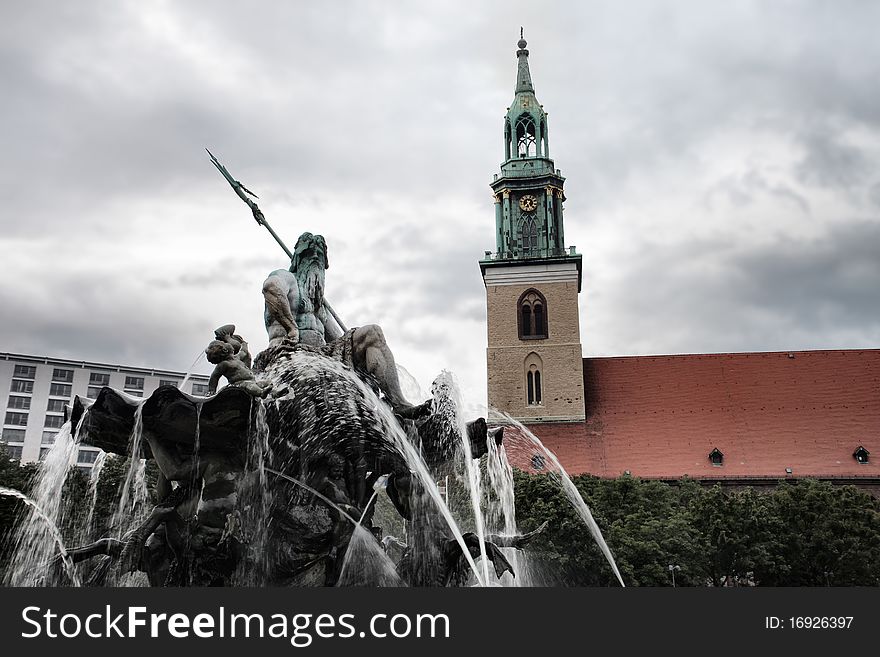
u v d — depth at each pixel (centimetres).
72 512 2805
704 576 3897
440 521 1198
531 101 6944
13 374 9331
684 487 5116
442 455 1266
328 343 1336
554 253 6506
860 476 5444
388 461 1204
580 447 5938
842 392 5994
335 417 1191
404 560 1177
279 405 1170
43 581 1091
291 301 1330
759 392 6106
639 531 3625
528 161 6762
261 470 1102
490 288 6525
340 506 1159
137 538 1082
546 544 3259
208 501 1075
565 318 6362
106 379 9669
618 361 6544
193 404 1063
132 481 1752
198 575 1073
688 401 6138
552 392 6194
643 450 5850
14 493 1397
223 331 1109
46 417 9369
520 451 5619
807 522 3866
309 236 1418
